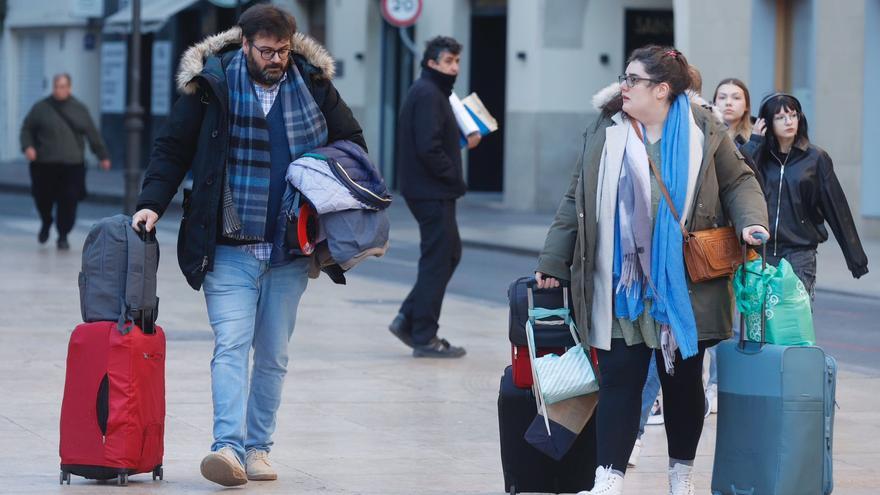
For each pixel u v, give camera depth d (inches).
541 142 2273.6
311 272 596.7
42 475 589.9
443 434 702.5
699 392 538.6
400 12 1932.8
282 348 595.5
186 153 576.1
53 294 1221.7
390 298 1277.1
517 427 552.1
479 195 2509.8
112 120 3376.0
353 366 903.7
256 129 570.6
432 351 939.3
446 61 912.9
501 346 1003.3
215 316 577.9
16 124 3740.2
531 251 1737.2
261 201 570.3
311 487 582.6
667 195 516.4
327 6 2743.6
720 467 528.1
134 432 568.1
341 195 567.8
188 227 566.9
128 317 567.5
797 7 1911.9
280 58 568.1
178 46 3179.1
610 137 524.7
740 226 512.7
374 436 693.9
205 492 565.6
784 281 524.7
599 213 523.2
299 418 735.1
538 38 2257.6
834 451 681.0
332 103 590.2
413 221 2177.7
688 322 513.3
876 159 1804.9
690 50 2011.6
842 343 1056.8
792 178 740.0
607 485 523.5
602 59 2294.5
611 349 523.8
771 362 513.3
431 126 909.2
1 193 2792.8
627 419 524.4
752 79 1935.3
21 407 734.5
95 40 3486.7
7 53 3725.4
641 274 519.5
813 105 1875.0
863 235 1820.9
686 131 520.4
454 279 1475.1
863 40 1802.4
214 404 576.4
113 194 2568.9
